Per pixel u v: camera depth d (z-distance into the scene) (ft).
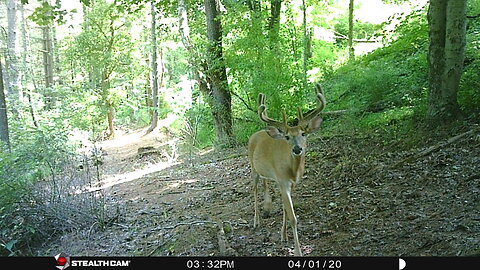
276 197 12.35
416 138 13.43
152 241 10.28
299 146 8.63
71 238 11.00
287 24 23.30
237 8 20.92
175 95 35.47
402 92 18.20
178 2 24.27
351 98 19.98
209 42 21.91
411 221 8.91
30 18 14.05
